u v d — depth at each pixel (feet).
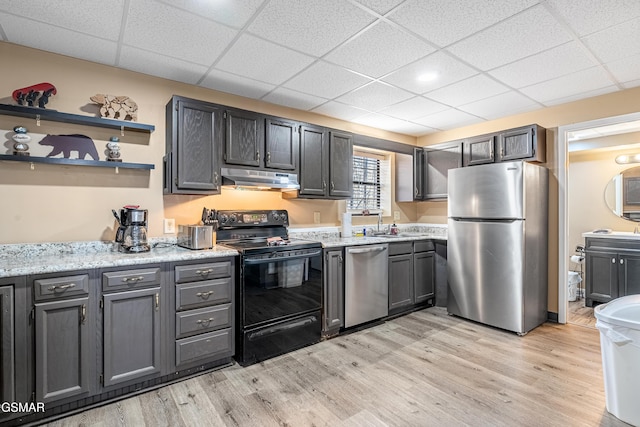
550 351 8.79
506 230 10.19
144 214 7.72
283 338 8.72
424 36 6.72
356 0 5.57
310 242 9.56
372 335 10.09
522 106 11.05
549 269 11.23
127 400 6.57
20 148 6.86
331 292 9.89
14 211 6.97
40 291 5.75
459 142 12.87
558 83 9.14
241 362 8.04
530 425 5.74
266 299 8.45
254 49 7.23
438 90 9.62
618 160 14.12
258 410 6.23
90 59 7.66
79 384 6.12
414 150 14.23
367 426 5.76
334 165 11.31
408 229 15.48
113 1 5.57
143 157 8.43
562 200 10.93
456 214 11.55
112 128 8.04
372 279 10.90
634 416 5.65
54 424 5.81
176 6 5.71
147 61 7.78
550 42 6.95
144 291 6.78
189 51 7.32
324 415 6.08
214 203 9.69
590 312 12.45
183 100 8.21
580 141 14.19
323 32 6.57
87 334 6.20
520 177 9.90
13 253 6.86
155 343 6.92
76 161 7.20
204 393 6.83
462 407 6.29
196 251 7.85
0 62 6.82
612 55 7.53
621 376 5.81
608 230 13.69
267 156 9.61
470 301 11.16
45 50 7.22
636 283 12.05
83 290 6.15
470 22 6.23
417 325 10.93
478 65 8.03
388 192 14.82
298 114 11.37
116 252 7.73
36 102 6.99
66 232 7.50
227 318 7.91
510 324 10.13
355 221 13.66
